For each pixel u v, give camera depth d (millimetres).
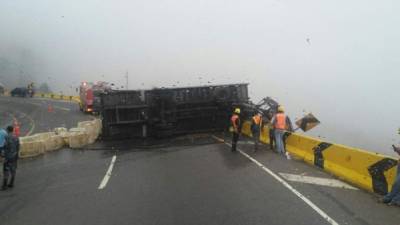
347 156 12953
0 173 15742
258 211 9453
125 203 10508
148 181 13102
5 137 13055
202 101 23750
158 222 8852
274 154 17797
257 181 12602
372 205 9883
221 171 14297
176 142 22438
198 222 8766
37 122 37906
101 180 13609
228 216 9133
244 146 20344
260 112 23062
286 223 8594
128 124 23250
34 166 17125
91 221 9148
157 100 23078
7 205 10984
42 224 9148
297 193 11062
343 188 11625
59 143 21578
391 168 10680
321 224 8508
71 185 13102
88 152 20234
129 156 18625
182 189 11797
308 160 15742
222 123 24812
